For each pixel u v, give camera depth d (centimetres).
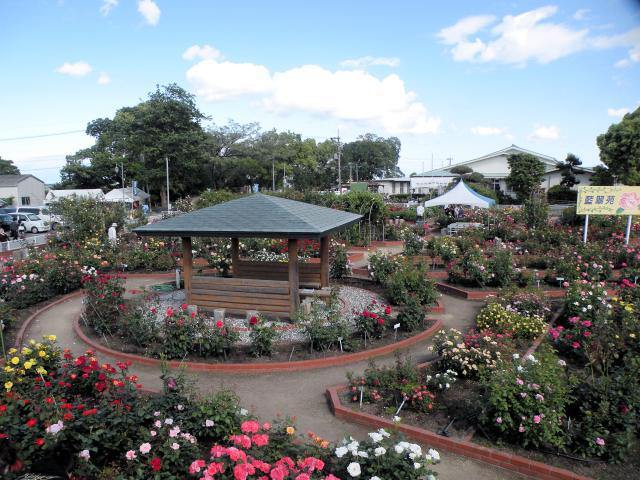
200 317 717
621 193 1398
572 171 3803
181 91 4488
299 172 5853
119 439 388
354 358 691
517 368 479
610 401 448
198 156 4531
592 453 423
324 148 6825
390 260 1167
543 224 1866
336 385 593
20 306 968
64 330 852
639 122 2811
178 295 1044
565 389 452
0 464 345
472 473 420
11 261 1166
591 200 1434
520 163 3625
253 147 4994
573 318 667
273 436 410
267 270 1054
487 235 1844
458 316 937
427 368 627
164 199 4725
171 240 1540
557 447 435
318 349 708
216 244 1477
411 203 3700
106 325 794
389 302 981
